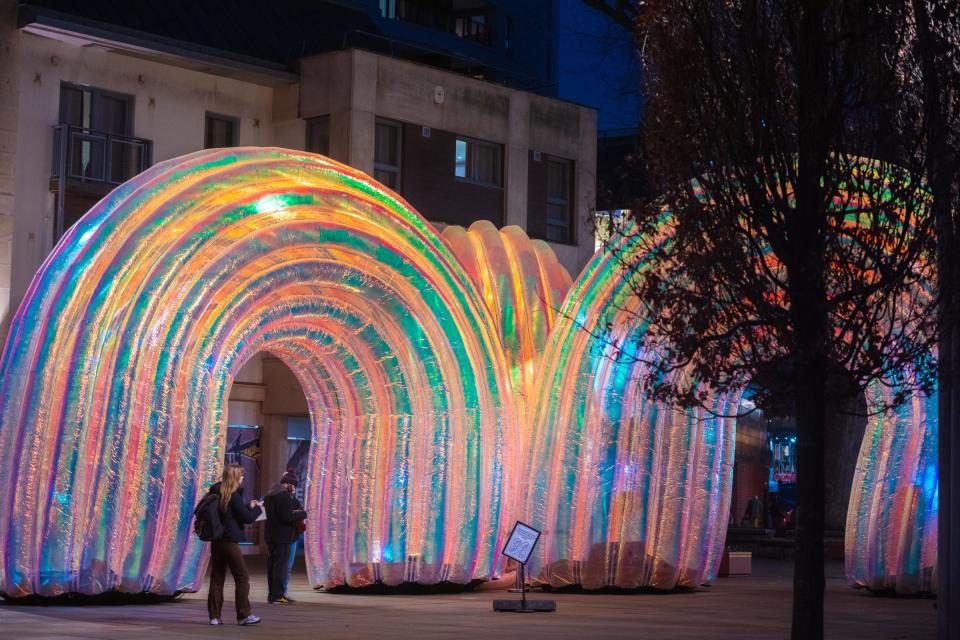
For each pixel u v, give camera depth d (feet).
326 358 59.98
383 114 93.35
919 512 63.31
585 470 62.08
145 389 51.26
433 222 96.99
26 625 44.57
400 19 147.13
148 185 53.52
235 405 91.50
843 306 35.96
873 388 64.64
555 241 106.63
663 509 62.54
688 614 52.65
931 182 36.19
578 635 44.42
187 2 91.86
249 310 54.70
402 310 59.47
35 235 81.82
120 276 51.24
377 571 59.82
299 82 93.61
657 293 37.40
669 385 38.78
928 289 40.52
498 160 102.58
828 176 36.11
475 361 61.77
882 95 36.04
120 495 50.75
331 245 56.29
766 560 98.78
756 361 36.47
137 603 53.31
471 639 42.91
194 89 90.53
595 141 109.40
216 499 46.37
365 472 60.29
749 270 36.32
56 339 50.55
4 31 80.48
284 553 55.67
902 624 50.65
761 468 131.23
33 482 49.67
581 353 62.44
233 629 45.11
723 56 36.99
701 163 36.96
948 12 36.22
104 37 83.10
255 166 55.57
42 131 82.33
